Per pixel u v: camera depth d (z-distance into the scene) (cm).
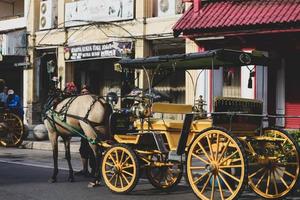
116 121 1148
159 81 1247
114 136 1145
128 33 2305
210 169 955
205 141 988
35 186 1173
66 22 2566
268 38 1775
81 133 1198
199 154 1009
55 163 1246
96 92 2617
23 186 1172
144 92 1225
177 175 1131
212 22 1773
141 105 1127
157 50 2298
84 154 1311
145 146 1116
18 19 2889
